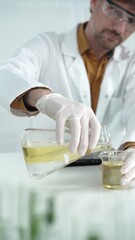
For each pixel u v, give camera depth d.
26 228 0.46
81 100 1.09
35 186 0.64
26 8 1.66
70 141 0.64
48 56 1.11
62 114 0.67
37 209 0.47
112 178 0.62
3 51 1.67
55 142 0.64
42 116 1.07
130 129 0.91
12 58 1.01
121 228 0.52
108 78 1.10
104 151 0.66
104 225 0.51
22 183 0.65
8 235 0.47
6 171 0.74
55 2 1.68
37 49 1.09
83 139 0.65
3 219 0.49
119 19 0.95
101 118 1.11
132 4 0.92
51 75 1.10
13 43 1.67
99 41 1.03
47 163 0.65
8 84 0.82
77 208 0.53
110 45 1.02
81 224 0.51
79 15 1.71
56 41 1.14
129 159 0.65
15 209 0.49
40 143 0.64
